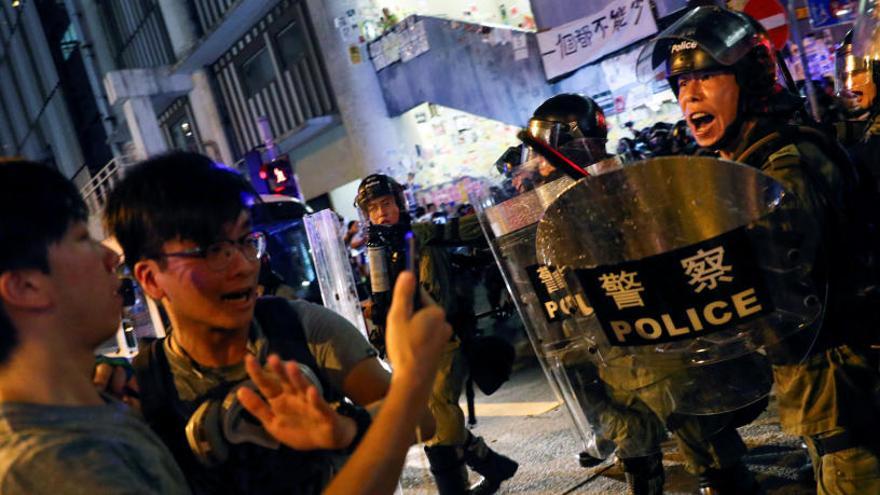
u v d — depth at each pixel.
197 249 1.20
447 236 3.14
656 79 2.15
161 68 14.35
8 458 0.88
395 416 0.92
